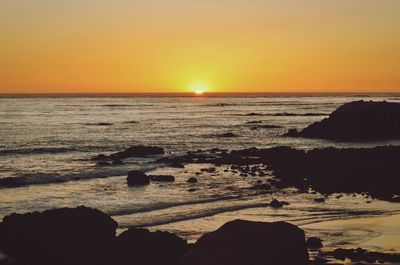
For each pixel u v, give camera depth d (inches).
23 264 748.0
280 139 2701.8
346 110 2844.5
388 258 771.4
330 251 806.5
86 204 1150.3
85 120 3932.1
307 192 1302.9
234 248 692.7
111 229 820.6
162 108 6127.0
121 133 2977.4
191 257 692.1
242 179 1491.1
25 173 1594.5
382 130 2726.4
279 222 738.8
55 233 799.7
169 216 1038.4
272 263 684.7
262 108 6215.6
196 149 2287.2
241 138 2751.0
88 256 761.0
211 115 4781.0
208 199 1207.6
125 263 740.7
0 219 1010.1
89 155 2059.5
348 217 1040.2
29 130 3046.3
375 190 1330.0
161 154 2091.5
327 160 1763.0
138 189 1333.7
